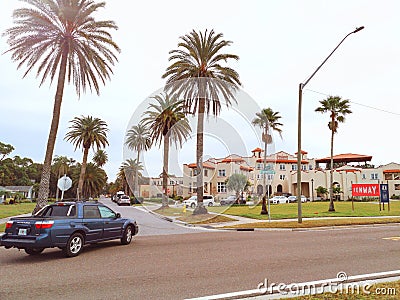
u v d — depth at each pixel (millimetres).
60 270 7078
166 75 19297
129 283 5969
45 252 9414
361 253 8898
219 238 12500
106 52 20375
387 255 8594
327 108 30047
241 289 5555
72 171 75438
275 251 9281
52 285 5879
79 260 8195
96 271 6938
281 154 58469
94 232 9531
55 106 19625
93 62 19969
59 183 23281
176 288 5633
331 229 16531
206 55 18625
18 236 8461
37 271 7000
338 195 52500
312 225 17172
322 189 52938
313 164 63281
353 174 53062
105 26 20141
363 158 60156
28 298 5152
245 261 7852
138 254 8945
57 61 19703
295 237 12734
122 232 10703
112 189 101938
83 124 42438
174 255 8727
